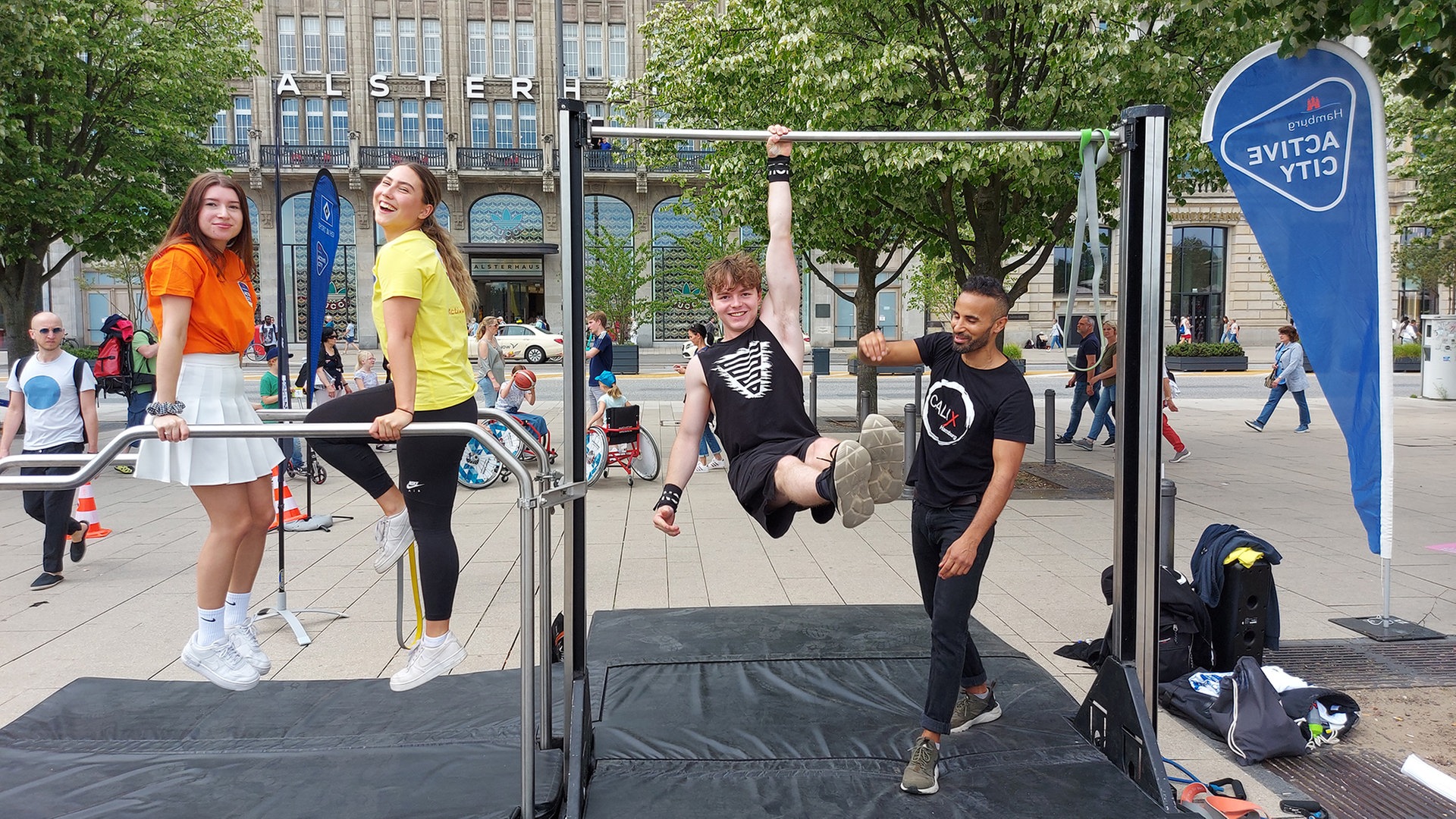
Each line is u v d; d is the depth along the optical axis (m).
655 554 6.71
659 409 17.27
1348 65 4.70
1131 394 3.33
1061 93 9.23
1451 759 3.61
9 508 8.58
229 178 3.27
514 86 36.84
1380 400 4.90
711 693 3.99
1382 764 3.58
